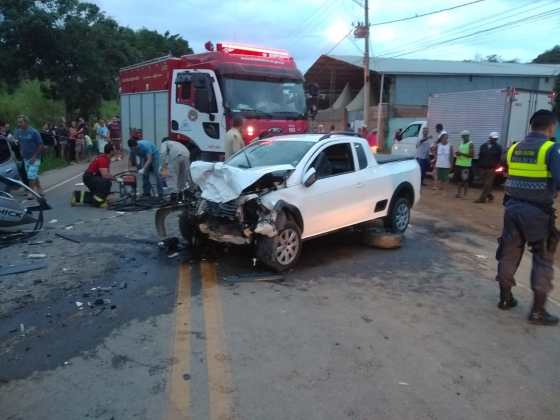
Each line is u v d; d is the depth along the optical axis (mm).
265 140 7363
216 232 6145
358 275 6133
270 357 3938
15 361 3809
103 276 5828
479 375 3766
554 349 4246
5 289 5352
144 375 3623
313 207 6332
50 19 26797
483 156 12289
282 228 5922
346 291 5527
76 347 4047
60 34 27797
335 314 4855
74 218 9125
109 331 4359
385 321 4719
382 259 6902
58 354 3930
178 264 6348
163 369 3715
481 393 3516
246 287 5555
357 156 7195
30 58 28000
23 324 4480
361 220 7262
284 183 6078
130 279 5746
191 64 11539
